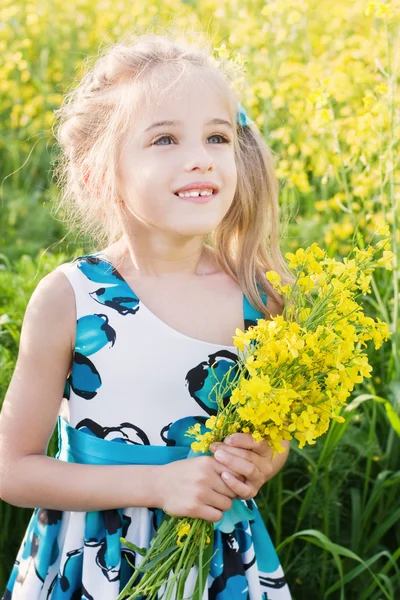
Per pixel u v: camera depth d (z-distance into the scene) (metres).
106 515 1.56
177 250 1.63
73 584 1.58
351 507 2.41
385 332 1.48
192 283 1.67
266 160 1.82
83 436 1.59
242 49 3.67
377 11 2.39
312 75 3.23
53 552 1.62
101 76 1.69
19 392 1.58
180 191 1.50
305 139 3.58
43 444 1.60
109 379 1.57
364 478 2.41
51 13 5.11
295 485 2.36
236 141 1.74
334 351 1.39
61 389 1.61
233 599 1.59
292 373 1.43
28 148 4.40
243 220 1.78
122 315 1.60
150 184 1.51
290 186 3.17
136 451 1.57
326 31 4.42
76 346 1.59
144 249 1.65
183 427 1.59
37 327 1.58
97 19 5.11
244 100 3.38
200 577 1.43
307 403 1.44
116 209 1.64
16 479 1.56
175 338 1.59
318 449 2.28
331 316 1.45
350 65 3.45
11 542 2.29
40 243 3.71
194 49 1.70
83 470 1.54
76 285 1.61
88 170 1.72
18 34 4.97
